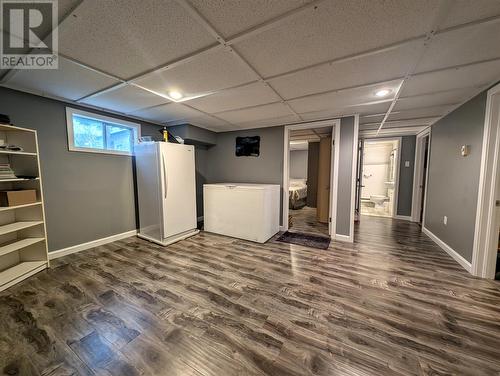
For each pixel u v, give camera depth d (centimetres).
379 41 142
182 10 114
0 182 224
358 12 116
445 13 115
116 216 336
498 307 176
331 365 124
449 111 300
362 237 366
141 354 131
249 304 180
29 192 221
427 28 128
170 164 326
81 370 120
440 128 336
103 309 172
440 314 168
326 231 402
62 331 149
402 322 159
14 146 211
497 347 137
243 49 152
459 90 224
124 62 170
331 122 346
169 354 131
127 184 350
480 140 228
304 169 834
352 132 328
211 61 168
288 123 382
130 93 236
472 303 182
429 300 186
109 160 323
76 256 276
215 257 278
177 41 143
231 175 458
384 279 222
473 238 234
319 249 308
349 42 143
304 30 131
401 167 501
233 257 278
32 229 237
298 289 203
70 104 272
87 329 151
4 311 169
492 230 219
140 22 124
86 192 296
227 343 140
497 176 213
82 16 118
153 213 329
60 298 186
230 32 133
